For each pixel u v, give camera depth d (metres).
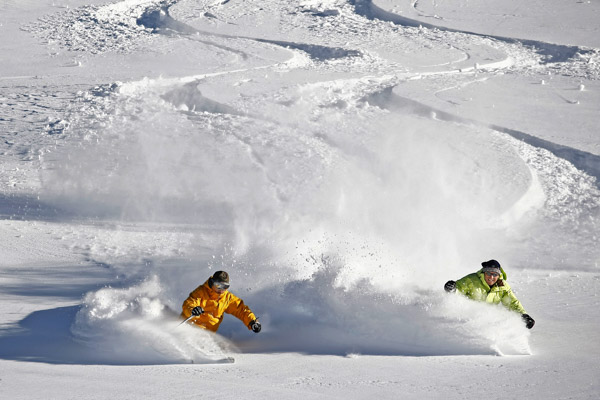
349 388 6.83
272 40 62.22
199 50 58.75
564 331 10.02
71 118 38.53
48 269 15.34
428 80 47.09
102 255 16.94
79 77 49.75
